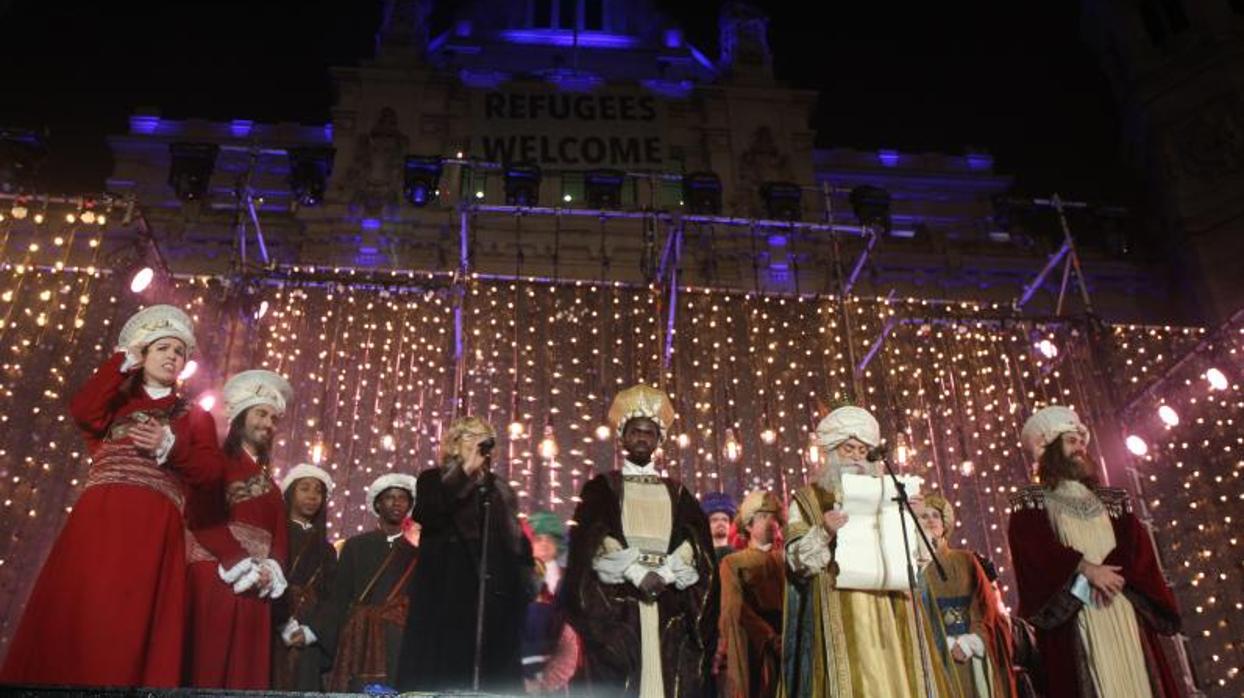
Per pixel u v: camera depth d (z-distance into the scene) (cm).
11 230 1225
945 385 1247
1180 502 1098
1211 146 1388
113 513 403
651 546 466
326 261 1295
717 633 466
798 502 480
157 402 439
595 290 1280
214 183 1390
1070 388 1217
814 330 1273
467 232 1145
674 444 1188
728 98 1487
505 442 1187
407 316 1224
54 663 374
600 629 439
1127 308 1406
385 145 1375
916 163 1507
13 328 1135
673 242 1135
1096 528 526
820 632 442
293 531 539
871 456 464
